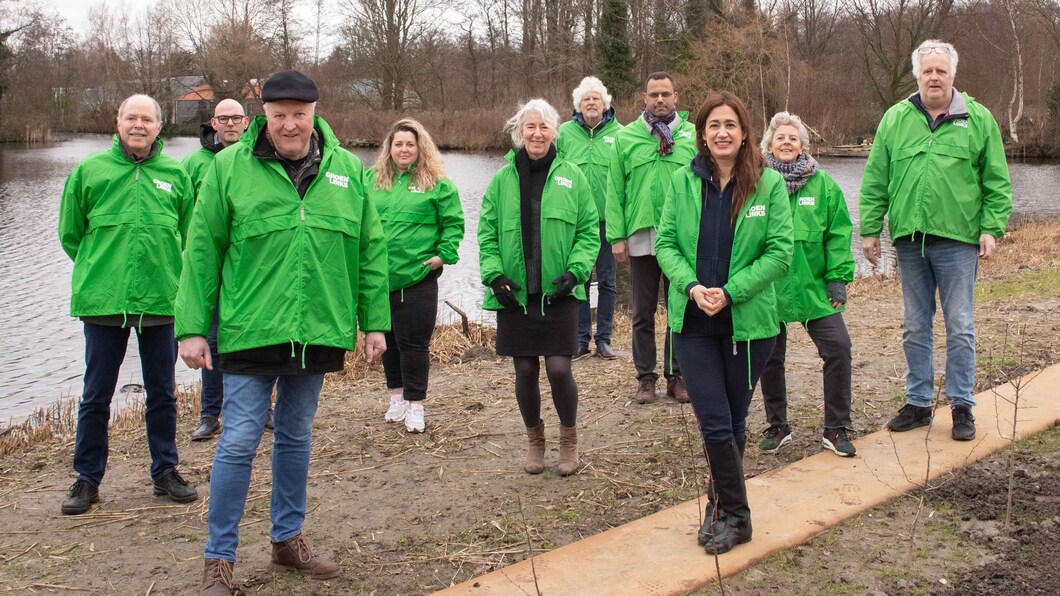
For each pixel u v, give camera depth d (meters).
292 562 3.71
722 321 3.61
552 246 4.57
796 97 39.31
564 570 3.57
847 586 3.41
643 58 42.78
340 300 3.57
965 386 4.91
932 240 4.96
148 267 4.36
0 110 54.09
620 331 8.97
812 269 4.77
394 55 49.69
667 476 4.72
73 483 4.87
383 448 5.38
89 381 4.42
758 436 5.31
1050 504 4.02
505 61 52.34
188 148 42.62
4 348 10.14
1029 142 41.88
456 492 4.64
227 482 3.43
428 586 3.62
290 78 3.37
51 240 17.81
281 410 3.64
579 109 7.25
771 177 3.64
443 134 47.00
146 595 3.60
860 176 30.95
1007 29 44.16
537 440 4.88
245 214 3.41
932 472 4.44
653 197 5.81
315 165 3.53
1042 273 11.38
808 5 47.03
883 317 8.80
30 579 3.75
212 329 5.59
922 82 4.89
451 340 8.52
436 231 5.58
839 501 4.14
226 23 51.19
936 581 3.41
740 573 3.54
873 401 5.87
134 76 64.19
